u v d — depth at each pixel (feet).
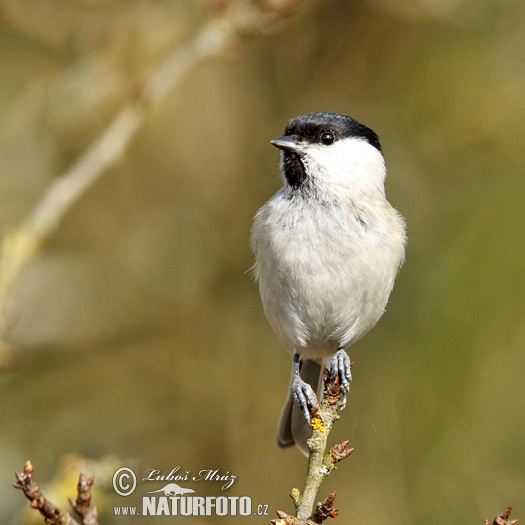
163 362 36.29
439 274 31.94
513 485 29.84
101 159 28.73
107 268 38.32
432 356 31.37
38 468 33.01
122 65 35.60
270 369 35.22
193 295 37.04
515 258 31.01
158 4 35.96
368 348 32.73
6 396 34.71
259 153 36.96
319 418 16.70
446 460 30.76
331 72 36.52
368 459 31.99
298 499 16.17
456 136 34.24
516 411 30.22
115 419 35.17
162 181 38.91
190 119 37.86
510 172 32.81
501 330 30.68
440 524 30.32
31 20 35.73
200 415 35.01
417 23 35.47
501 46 34.37
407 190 34.24
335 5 36.01
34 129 36.42
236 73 37.09
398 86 35.55
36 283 36.83
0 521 29.35
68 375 35.86
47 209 27.58
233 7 29.45
